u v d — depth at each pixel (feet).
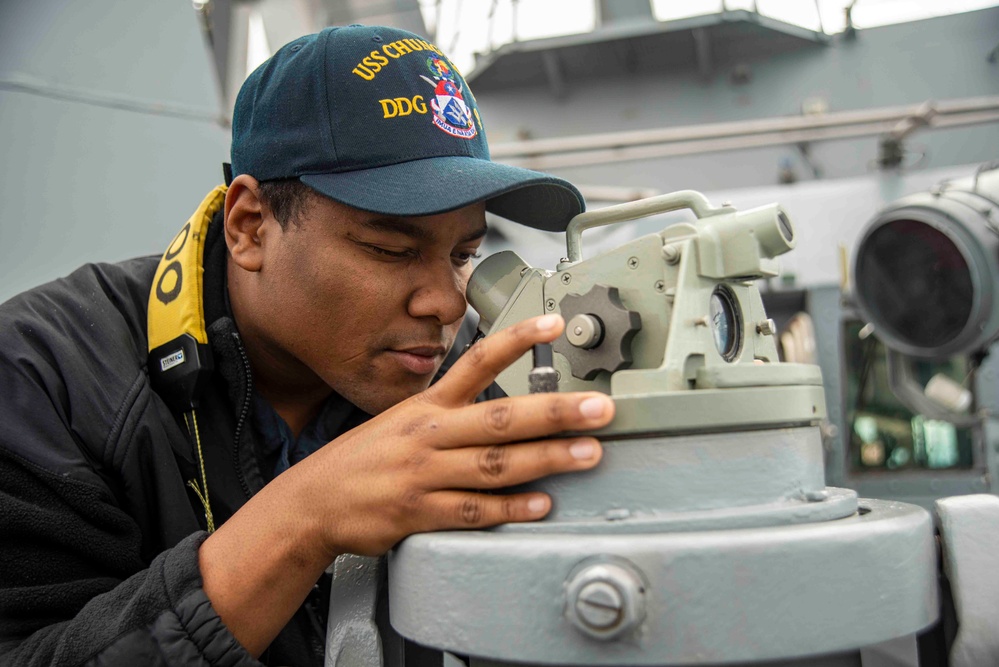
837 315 11.68
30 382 3.32
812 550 2.08
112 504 3.35
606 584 1.99
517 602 2.13
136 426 3.50
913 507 2.53
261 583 2.69
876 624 2.13
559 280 2.92
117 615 2.74
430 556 2.29
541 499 2.34
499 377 3.08
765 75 14.26
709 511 2.27
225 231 3.75
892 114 12.21
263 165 3.44
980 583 2.64
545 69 14.62
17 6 6.89
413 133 3.30
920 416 11.68
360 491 2.51
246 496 3.87
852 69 14.07
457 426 2.39
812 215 12.14
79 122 6.94
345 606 2.74
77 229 6.79
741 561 2.04
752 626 2.04
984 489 10.85
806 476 2.43
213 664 2.65
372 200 3.10
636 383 2.47
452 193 3.07
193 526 3.60
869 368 11.89
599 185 14.35
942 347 9.17
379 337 3.38
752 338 2.88
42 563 3.09
